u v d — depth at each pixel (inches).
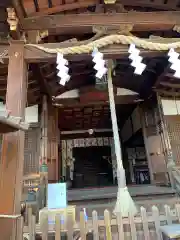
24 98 149.6
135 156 448.1
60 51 154.9
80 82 285.4
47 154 262.4
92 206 185.3
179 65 158.7
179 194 212.1
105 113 382.0
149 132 301.6
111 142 511.8
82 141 512.4
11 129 125.6
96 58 152.2
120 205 147.9
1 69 201.3
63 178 433.4
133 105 349.1
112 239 126.8
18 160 129.0
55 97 292.7
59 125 420.2
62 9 174.9
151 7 189.5
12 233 115.2
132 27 169.2
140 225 129.1
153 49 159.6
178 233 101.3
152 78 265.9
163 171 273.9
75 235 127.6
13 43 157.6
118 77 283.3
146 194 211.8
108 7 172.7
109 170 519.2
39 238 127.3
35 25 165.9
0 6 154.3
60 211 129.3
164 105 285.6
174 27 173.6
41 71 214.7
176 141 270.5
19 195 126.3
